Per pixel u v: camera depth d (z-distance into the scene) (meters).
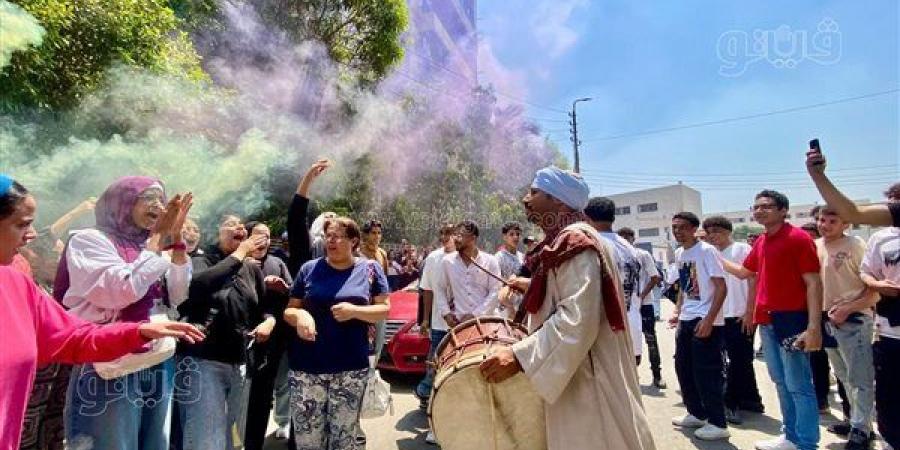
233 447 3.32
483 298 4.75
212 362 2.97
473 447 2.34
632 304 4.91
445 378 2.32
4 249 1.61
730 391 4.81
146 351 2.22
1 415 1.41
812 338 3.51
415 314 6.38
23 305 1.59
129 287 2.15
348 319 3.04
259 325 3.45
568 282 2.10
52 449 2.48
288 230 3.94
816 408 3.65
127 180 2.49
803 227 5.79
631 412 2.05
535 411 2.31
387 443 4.36
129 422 2.37
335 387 3.07
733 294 5.13
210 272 3.06
